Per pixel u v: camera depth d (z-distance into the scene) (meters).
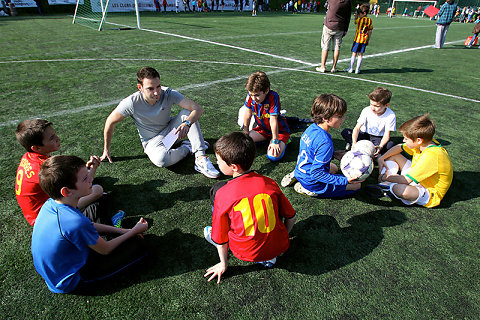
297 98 5.15
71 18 18.44
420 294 1.79
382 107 3.00
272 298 1.75
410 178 2.40
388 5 41.88
